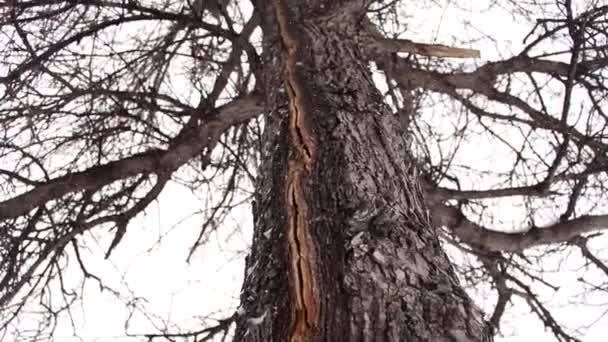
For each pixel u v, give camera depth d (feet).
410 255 6.30
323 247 6.31
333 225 6.53
